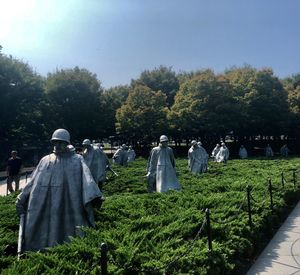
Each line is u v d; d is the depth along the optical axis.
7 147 45.25
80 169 7.79
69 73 54.22
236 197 12.18
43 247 7.40
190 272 6.37
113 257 6.23
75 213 7.52
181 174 21.83
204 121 52.16
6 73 44.31
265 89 55.12
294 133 59.94
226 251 7.66
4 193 22.45
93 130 54.72
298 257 9.01
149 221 8.69
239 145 59.28
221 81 52.66
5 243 7.95
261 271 8.11
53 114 51.75
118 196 12.64
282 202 13.12
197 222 8.77
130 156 38.28
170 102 68.12
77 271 5.52
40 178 7.66
